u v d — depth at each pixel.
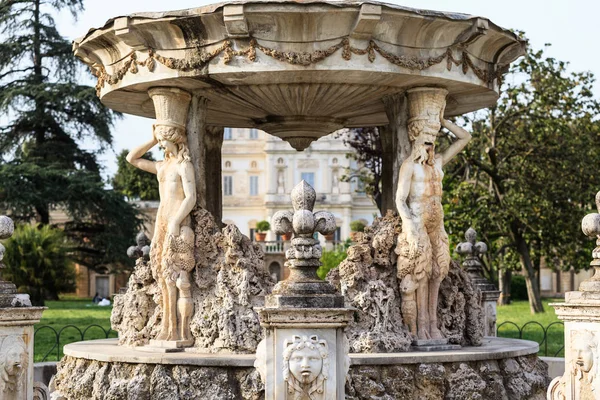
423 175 7.64
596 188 25.02
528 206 24.11
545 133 24.56
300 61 6.88
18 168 33.78
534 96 24.67
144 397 6.86
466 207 24.67
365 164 24.41
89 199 34.50
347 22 6.84
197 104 7.84
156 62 7.30
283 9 6.66
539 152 25.06
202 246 7.59
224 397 6.66
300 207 5.42
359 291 7.43
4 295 5.75
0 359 5.68
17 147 36.28
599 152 25.38
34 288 32.44
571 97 24.73
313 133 9.00
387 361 6.79
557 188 24.83
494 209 24.30
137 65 7.45
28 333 5.90
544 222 24.88
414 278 7.55
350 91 7.65
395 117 7.86
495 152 24.28
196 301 7.52
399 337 7.33
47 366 9.91
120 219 35.19
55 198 34.00
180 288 7.48
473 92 8.16
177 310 7.54
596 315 5.53
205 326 7.33
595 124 25.17
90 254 36.84
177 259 7.52
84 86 35.72
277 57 6.89
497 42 7.72
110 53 7.70
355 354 7.01
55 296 35.34
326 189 62.84
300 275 5.29
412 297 7.57
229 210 64.06
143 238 11.61
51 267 32.41
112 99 8.33
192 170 7.66
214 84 7.47
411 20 6.96
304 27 6.82
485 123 25.08
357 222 51.56
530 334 17.47
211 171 9.48
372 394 6.69
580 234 25.31
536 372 7.76
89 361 7.44
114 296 8.36
